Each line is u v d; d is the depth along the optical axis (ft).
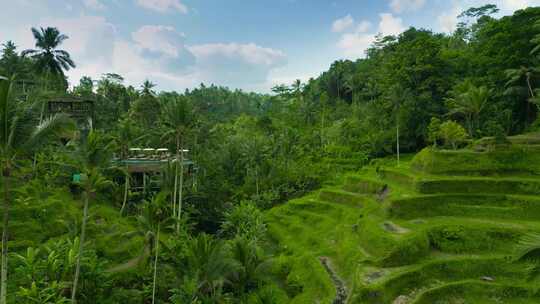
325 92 317.63
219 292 71.15
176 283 73.41
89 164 63.21
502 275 67.56
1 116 48.29
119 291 75.97
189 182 140.97
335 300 68.33
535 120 150.30
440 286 63.93
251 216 122.52
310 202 130.82
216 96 447.83
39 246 78.89
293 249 102.63
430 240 78.84
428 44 176.65
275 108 360.69
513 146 106.52
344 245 88.33
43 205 96.02
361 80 280.31
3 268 50.34
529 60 149.59
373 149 190.60
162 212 78.07
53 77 158.92
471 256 73.15
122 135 142.61
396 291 64.75
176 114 111.75
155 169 139.23
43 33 143.54
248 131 233.14
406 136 182.09
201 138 195.83
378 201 110.93
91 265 70.03
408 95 172.96
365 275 69.00
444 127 130.11
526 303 59.62
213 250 70.33
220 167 176.76
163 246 80.64
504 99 159.33
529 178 96.63
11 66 177.68
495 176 101.04
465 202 91.97
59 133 54.54
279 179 170.91
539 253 41.01
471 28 264.52
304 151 222.28
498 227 78.18
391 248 75.56
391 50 255.91
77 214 102.12
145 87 211.61
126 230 103.81
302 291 78.59
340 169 183.52
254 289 82.69
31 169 113.50
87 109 151.33
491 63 160.76
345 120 233.35
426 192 98.63
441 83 170.71
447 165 107.24
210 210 144.46
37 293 59.00
